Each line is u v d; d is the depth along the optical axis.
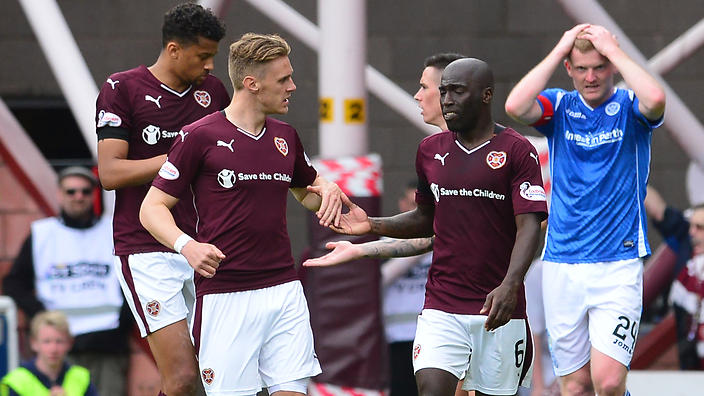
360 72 26.55
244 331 17.83
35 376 24.91
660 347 29.73
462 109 17.64
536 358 26.97
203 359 18.05
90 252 28.09
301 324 18.05
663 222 29.34
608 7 40.34
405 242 19.70
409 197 28.58
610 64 20.05
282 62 17.52
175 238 16.98
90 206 28.11
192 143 17.45
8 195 29.91
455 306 18.25
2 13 39.81
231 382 17.91
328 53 26.52
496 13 40.47
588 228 20.42
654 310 31.94
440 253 18.38
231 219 17.58
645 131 20.19
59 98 40.19
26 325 27.67
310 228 27.03
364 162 26.16
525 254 17.31
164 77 19.47
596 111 20.22
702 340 27.91
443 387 18.19
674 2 40.22
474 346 18.42
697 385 25.45
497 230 18.02
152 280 19.59
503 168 17.77
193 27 18.94
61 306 27.81
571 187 20.52
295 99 39.94
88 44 40.00
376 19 40.41
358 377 26.72
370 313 26.77
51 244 27.91
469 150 18.00
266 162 17.67
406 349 28.62
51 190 30.17
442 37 40.50
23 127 40.09
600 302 20.42
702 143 30.41
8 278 27.84
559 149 20.67
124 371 28.14
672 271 29.81
